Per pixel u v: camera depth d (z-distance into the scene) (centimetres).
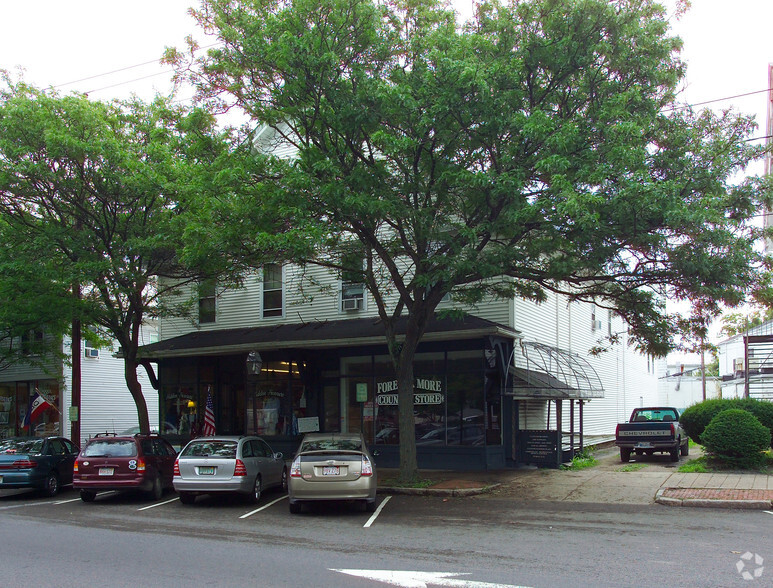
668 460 2191
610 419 3006
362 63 1434
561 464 1964
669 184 1173
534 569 785
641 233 1256
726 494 1335
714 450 1711
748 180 1338
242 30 1437
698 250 1252
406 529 1079
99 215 1905
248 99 1540
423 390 2039
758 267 1360
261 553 893
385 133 1329
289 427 2200
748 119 1400
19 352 2942
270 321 2403
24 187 1791
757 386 2217
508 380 1959
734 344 4616
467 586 711
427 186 1453
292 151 2316
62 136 1669
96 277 1770
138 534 1057
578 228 1277
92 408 3198
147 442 1566
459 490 1492
